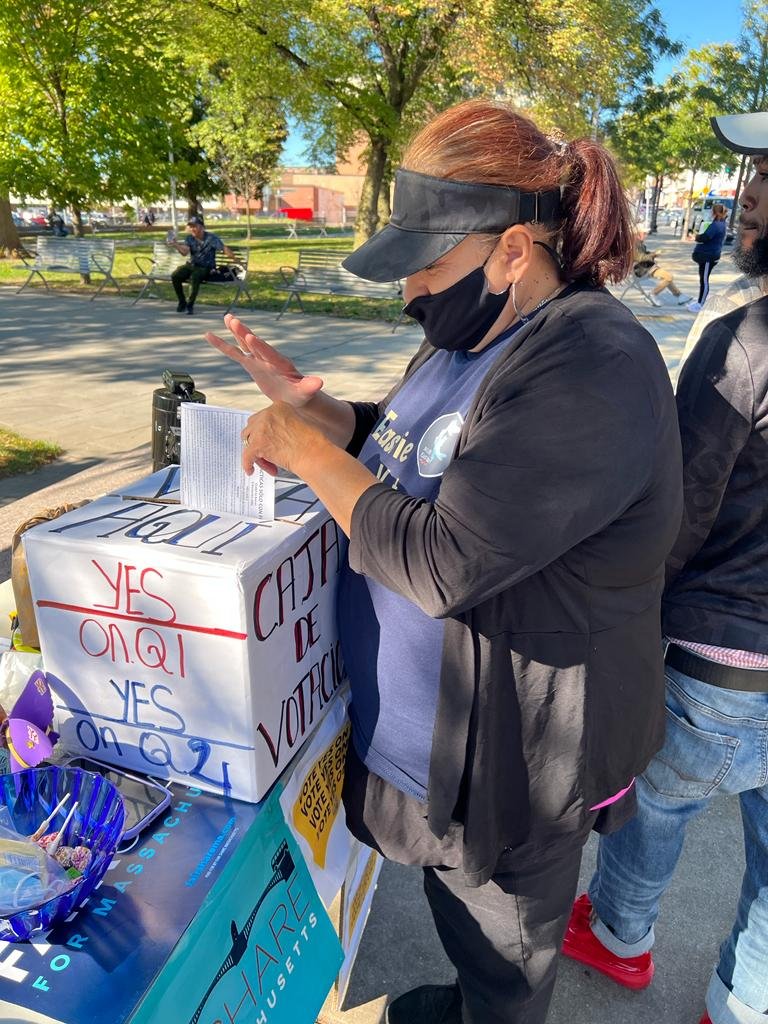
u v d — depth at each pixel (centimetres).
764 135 134
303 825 136
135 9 1270
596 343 102
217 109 2561
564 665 113
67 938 100
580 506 97
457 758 116
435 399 125
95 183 1319
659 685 128
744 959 170
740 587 140
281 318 1097
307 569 129
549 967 138
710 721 149
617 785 125
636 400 101
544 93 1402
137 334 945
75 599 120
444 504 101
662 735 138
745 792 164
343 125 1636
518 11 1305
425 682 122
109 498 140
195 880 109
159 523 126
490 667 112
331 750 148
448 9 1308
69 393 675
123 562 114
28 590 144
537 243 112
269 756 124
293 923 129
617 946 194
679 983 203
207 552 114
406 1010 172
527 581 109
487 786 117
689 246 2922
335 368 788
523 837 123
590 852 249
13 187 1291
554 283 117
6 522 403
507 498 97
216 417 127
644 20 1752
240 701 116
